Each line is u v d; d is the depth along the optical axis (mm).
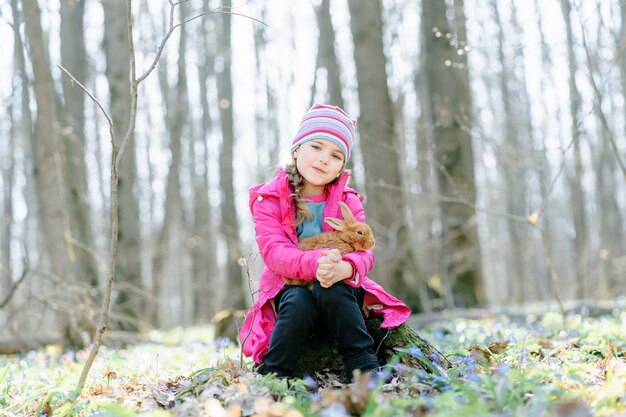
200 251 22016
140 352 6605
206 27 22031
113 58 12938
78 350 7480
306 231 3652
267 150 23953
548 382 3113
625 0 15273
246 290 18516
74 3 15328
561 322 6828
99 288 8719
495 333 5770
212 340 7969
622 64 18359
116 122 12914
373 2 11102
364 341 3305
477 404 2516
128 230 12875
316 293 3344
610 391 2723
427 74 11789
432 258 13828
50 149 7629
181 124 18719
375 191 10805
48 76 7629
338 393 2785
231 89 18219
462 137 11391
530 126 20984
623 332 5398
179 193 22125
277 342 3285
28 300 7680
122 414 2697
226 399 2869
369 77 10953
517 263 24016
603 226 20953
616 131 24625
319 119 3643
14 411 3537
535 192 24031
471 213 11492
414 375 3123
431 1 11641
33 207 20703
